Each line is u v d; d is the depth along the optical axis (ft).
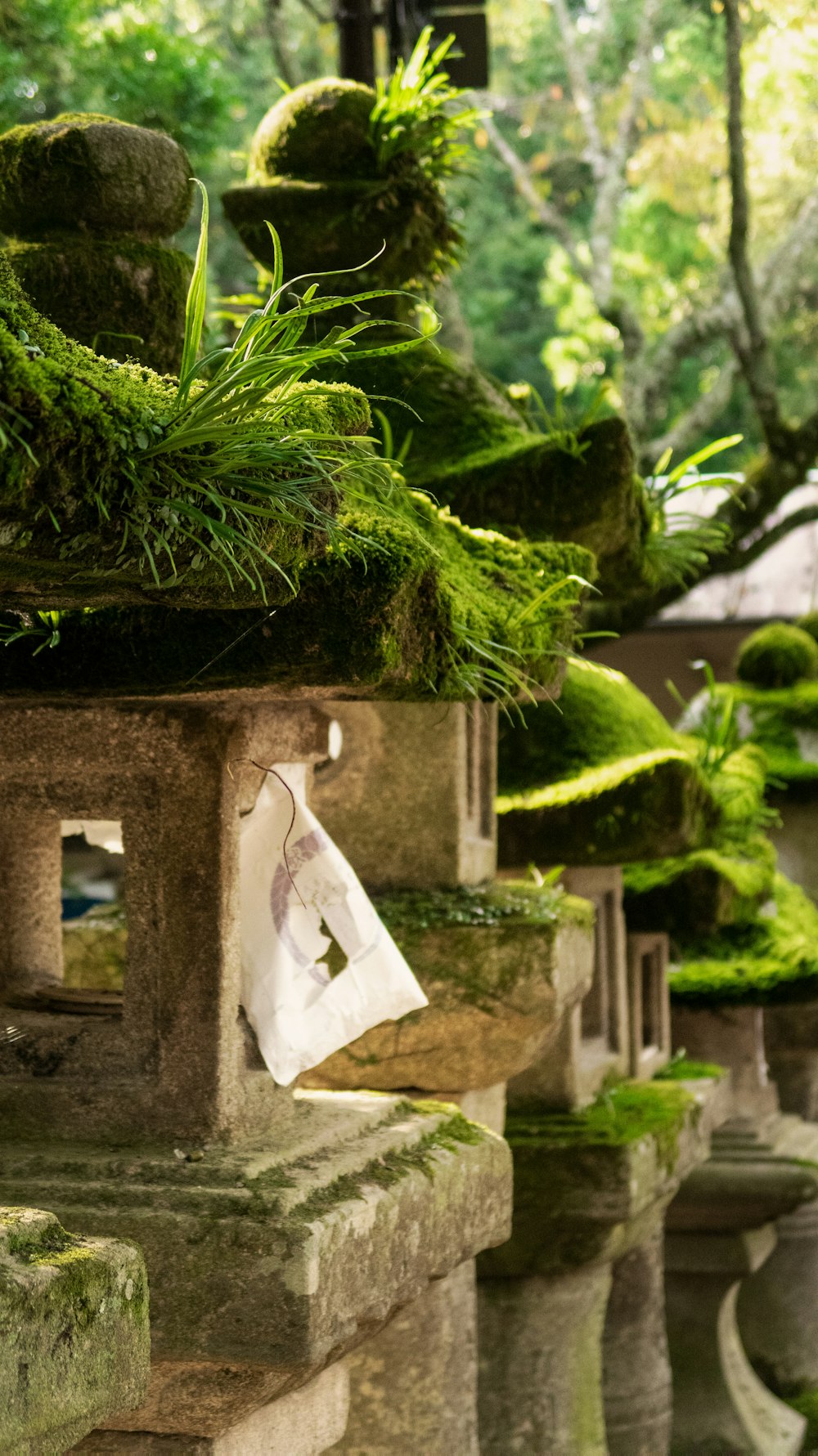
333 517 6.62
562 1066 15.84
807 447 25.02
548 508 12.43
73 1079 8.77
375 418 12.57
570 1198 14.94
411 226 12.71
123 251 9.48
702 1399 21.13
